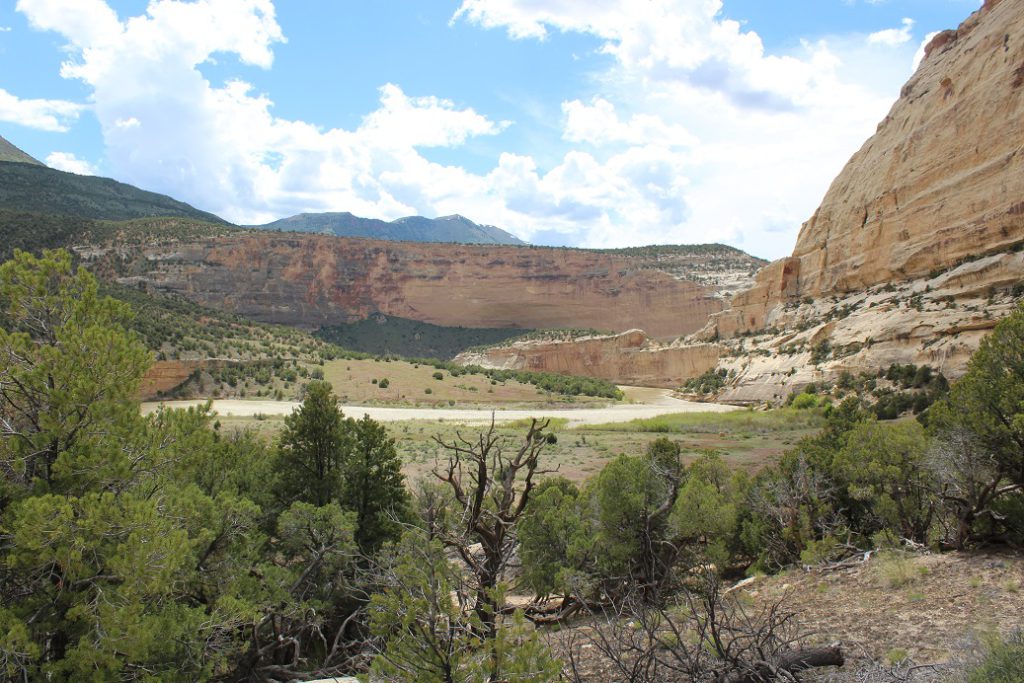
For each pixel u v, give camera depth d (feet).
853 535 61.31
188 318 422.00
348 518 56.59
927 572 43.19
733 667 26.81
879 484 57.16
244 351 386.73
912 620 35.17
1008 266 231.71
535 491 72.84
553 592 54.80
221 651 39.04
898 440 56.39
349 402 342.44
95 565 34.24
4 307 39.42
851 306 329.52
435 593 25.45
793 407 270.67
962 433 48.52
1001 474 47.24
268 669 43.68
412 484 94.12
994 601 35.91
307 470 67.15
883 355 259.39
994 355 48.98
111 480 37.83
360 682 25.80
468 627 25.30
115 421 39.42
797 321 380.17
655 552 51.29
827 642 33.06
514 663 23.79
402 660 25.02
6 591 32.73
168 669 34.58
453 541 42.93
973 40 310.45
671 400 411.75
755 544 64.85
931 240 295.48
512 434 212.02
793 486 66.64
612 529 53.47
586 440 201.57
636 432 228.84
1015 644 24.16
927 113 325.42
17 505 33.22
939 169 300.61
